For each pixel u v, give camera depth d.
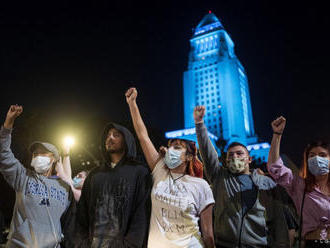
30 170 4.49
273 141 4.36
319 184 4.11
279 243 4.07
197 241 3.61
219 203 4.39
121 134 4.23
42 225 4.09
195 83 92.25
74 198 4.79
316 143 4.20
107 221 3.58
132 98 4.41
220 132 83.69
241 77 95.31
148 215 3.75
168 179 3.92
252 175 4.56
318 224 3.80
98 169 4.16
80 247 3.73
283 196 4.35
